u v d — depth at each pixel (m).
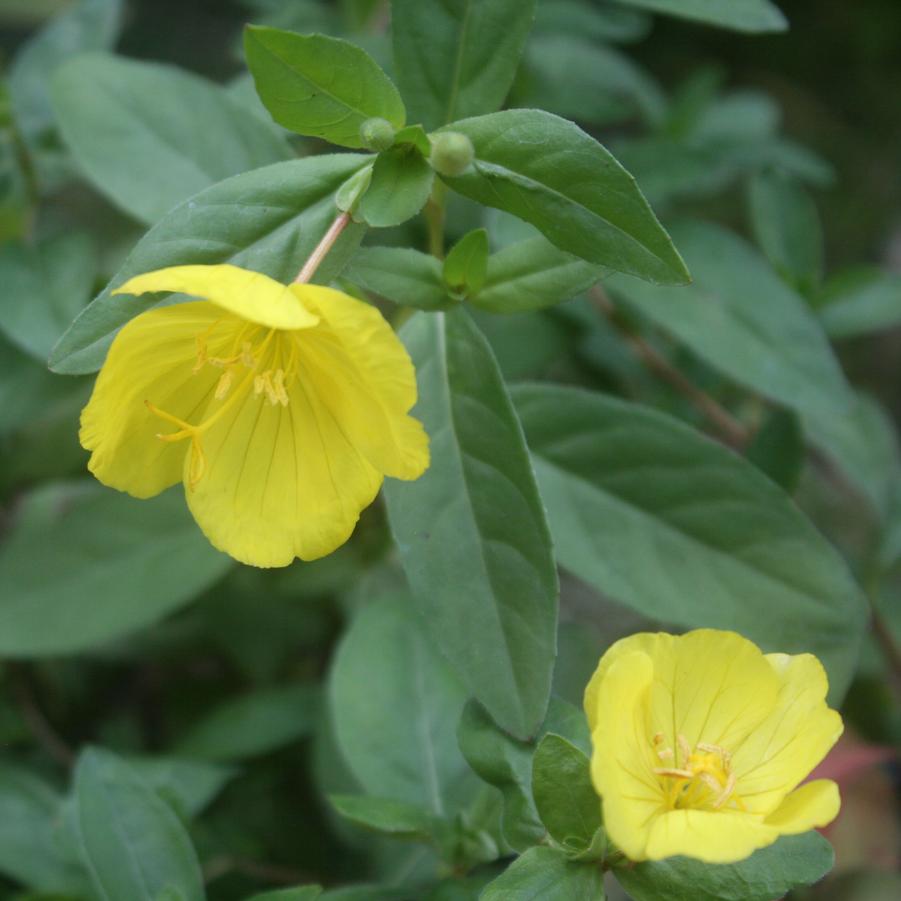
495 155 0.28
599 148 0.27
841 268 0.54
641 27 0.43
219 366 0.28
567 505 0.32
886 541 0.37
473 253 0.29
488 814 0.30
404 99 0.30
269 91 0.28
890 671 0.37
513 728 0.28
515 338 0.37
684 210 0.54
